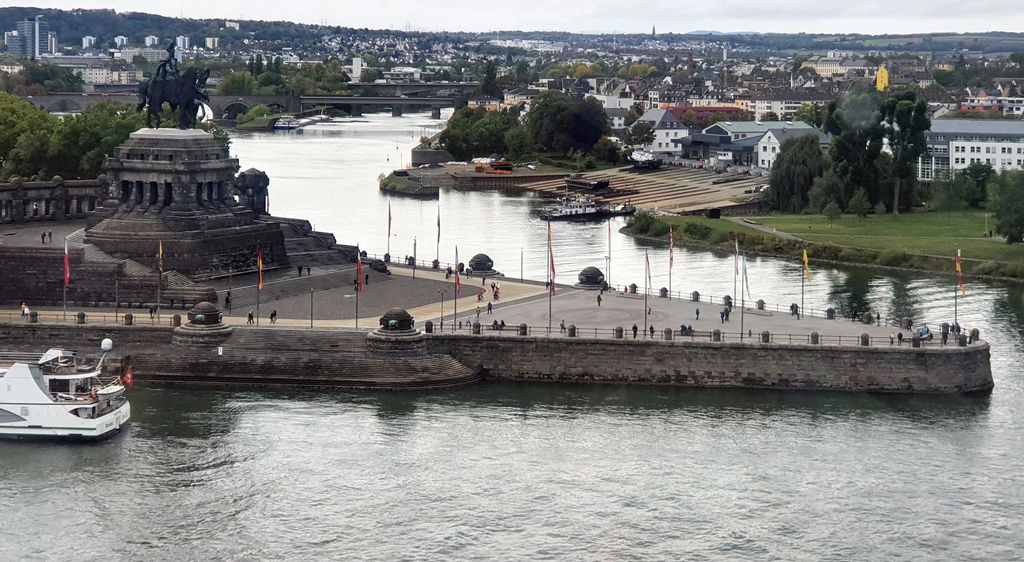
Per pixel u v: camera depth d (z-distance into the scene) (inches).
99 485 7396.7
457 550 6663.4
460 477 7490.2
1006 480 7485.2
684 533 6845.5
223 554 6628.9
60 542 6747.1
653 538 6791.3
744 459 7765.8
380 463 7677.2
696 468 7628.0
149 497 7239.2
